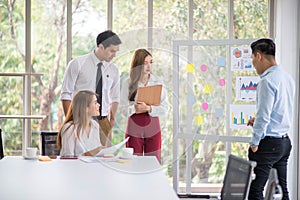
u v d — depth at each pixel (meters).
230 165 2.40
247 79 4.91
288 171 5.03
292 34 5.08
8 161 3.39
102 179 2.72
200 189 5.09
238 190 2.16
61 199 2.22
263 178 3.85
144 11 5.39
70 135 3.39
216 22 5.40
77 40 5.40
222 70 4.96
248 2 5.37
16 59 5.37
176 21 5.40
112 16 5.38
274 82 3.71
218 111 4.82
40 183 2.60
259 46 3.84
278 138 3.82
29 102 5.34
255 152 3.86
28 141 5.38
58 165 3.21
